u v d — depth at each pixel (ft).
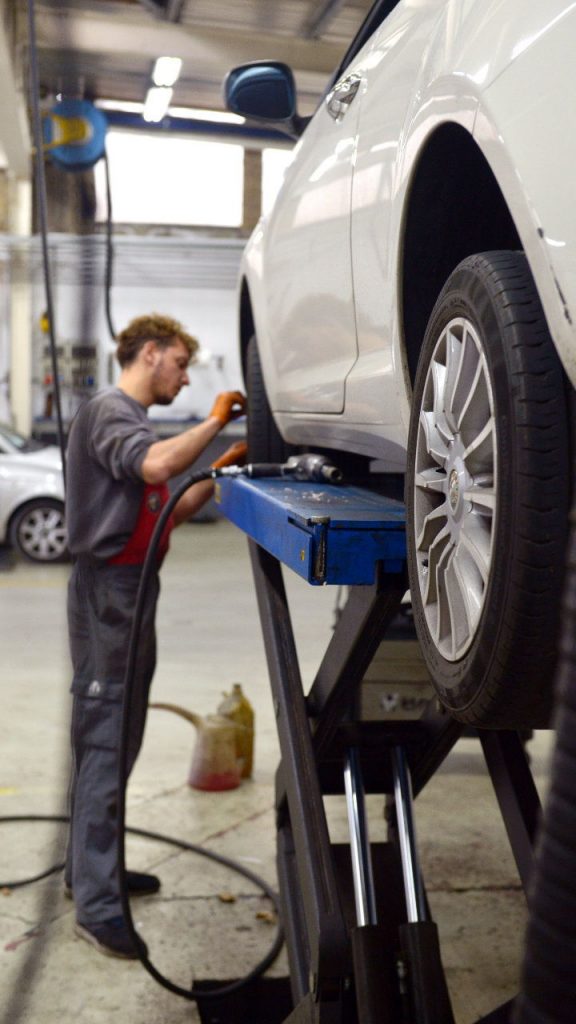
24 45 27.43
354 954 6.11
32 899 10.14
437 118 4.87
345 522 5.62
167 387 10.54
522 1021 2.37
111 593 9.77
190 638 20.89
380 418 6.42
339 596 13.89
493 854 11.57
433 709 7.62
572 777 2.37
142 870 10.90
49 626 21.50
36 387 42.42
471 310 4.46
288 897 7.47
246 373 10.94
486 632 4.24
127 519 9.68
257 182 51.75
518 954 9.41
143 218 51.37
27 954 9.14
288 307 8.68
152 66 24.88
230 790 13.08
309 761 6.69
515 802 6.94
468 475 4.51
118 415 9.78
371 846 7.46
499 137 4.01
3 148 38.22
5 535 29.58
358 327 6.76
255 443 10.43
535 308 4.16
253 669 18.53
